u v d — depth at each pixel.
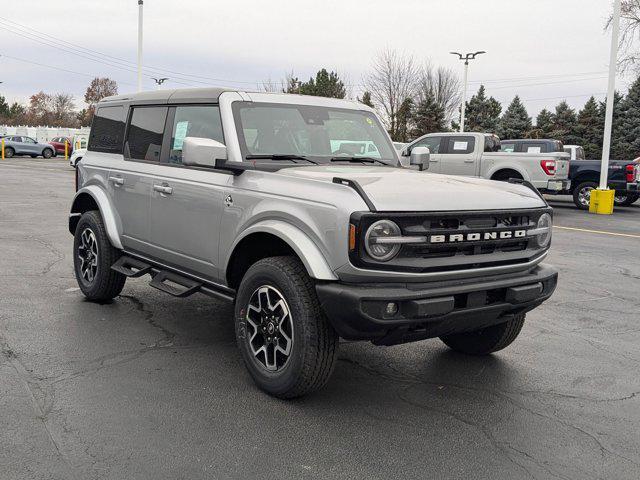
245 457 3.27
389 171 4.68
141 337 5.18
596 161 18.55
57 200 15.84
